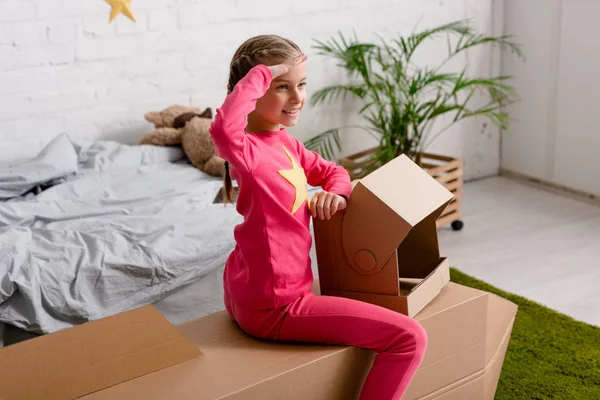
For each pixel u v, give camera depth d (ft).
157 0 9.87
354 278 5.29
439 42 12.04
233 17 10.37
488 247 10.19
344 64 11.27
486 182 12.96
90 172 9.04
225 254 7.29
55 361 4.80
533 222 11.00
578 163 11.82
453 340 5.48
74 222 7.72
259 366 4.72
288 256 4.93
